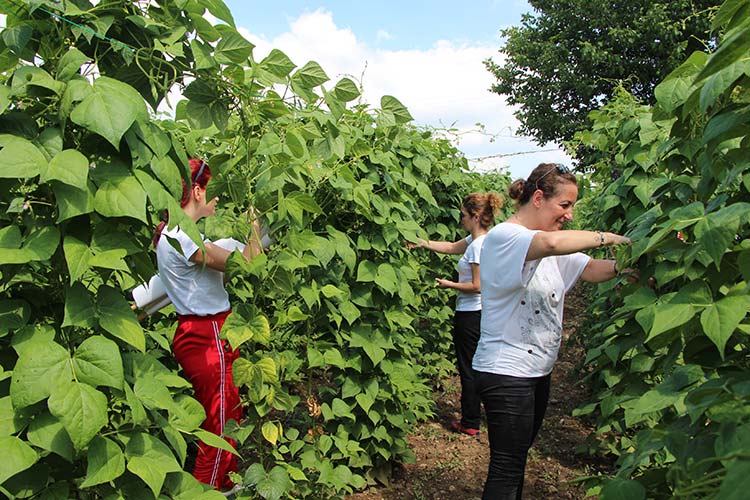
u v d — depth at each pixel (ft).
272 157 7.14
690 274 5.41
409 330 14.51
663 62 55.06
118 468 4.48
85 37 4.86
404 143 13.67
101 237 4.75
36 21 4.81
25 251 4.39
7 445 4.05
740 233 5.59
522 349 8.55
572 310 30.01
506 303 8.57
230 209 8.89
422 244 14.53
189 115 6.28
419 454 14.01
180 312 9.23
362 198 9.96
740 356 4.90
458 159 19.34
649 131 10.55
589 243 7.65
